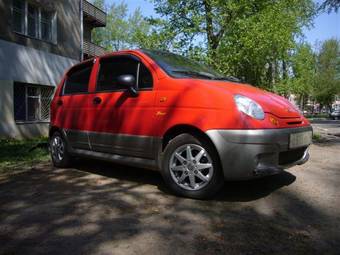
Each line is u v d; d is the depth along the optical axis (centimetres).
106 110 493
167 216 348
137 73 466
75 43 1822
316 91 5762
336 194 423
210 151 383
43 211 367
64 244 287
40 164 648
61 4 1703
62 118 587
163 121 417
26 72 1470
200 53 1167
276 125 379
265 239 294
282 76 1518
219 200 397
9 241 294
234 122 364
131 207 377
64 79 621
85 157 543
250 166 360
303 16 1650
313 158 687
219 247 279
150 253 270
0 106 1337
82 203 393
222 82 438
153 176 521
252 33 1146
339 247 279
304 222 332
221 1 1180
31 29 1544
